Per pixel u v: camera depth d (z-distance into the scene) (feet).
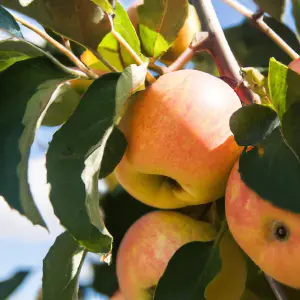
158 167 1.80
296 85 1.67
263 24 2.18
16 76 1.77
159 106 1.78
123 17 1.87
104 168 1.80
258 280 1.97
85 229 1.61
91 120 1.68
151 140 1.78
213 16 2.06
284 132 1.67
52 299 1.92
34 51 1.79
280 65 1.67
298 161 1.68
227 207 1.77
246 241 1.74
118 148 1.80
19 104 1.75
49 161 1.66
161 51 1.92
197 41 2.02
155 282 1.94
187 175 1.79
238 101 1.82
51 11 1.79
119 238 2.19
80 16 1.80
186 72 1.84
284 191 1.67
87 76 1.81
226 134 1.78
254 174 1.70
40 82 1.77
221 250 1.86
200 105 1.78
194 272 1.83
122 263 1.99
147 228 1.98
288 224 1.69
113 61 1.92
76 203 1.63
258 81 1.89
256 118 1.73
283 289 1.90
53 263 1.93
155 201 1.93
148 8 1.91
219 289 1.87
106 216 2.20
